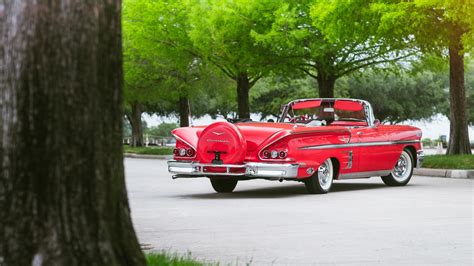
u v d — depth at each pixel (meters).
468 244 8.45
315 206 12.83
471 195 14.91
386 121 70.06
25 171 3.87
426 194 15.17
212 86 46.72
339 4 25.75
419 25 24.64
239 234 9.37
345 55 32.97
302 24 32.41
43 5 3.87
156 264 6.03
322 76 34.25
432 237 9.02
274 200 14.02
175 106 64.62
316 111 16.66
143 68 44.72
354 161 15.87
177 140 15.19
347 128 15.63
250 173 14.38
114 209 4.05
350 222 10.53
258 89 56.25
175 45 36.47
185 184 18.75
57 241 3.85
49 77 3.88
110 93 4.04
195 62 41.12
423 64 34.75
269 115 67.25
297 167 14.41
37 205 3.87
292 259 7.47
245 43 33.44
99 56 3.98
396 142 17.00
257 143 14.48
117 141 4.09
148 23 35.75
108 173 4.02
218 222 10.65
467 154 26.22
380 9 24.41
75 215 3.90
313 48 31.38
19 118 3.88
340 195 15.00
